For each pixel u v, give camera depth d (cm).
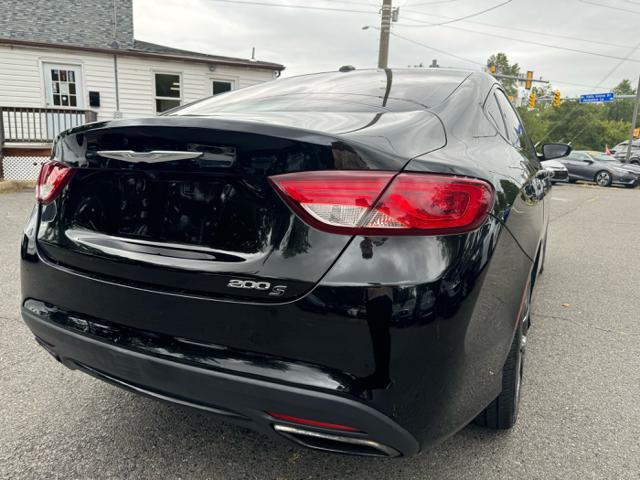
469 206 146
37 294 193
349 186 139
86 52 1345
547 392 264
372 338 136
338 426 143
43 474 194
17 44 1272
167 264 157
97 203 178
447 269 140
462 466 203
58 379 267
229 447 215
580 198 1378
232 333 148
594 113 7956
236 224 151
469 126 209
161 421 232
